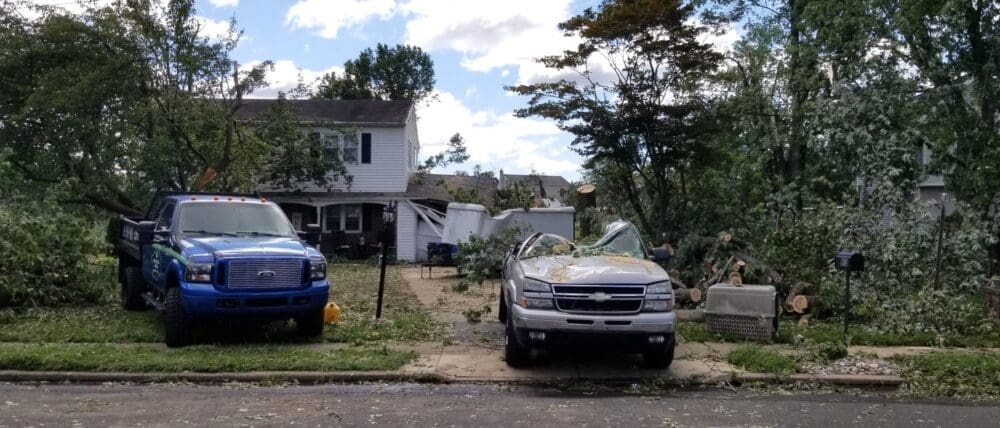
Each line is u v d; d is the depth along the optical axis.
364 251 26.23
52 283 11.94
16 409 6.13
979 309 10.68
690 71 14.69
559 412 6.28
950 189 14.20
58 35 18.41
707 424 5.93
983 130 13.78
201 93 19.12
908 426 5.96
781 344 9.34
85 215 20.05
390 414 6.15
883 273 11.46
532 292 7.54
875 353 8.77
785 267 11.88
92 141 18.94
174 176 20.03
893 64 14.12
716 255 12.62
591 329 7.30
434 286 16.61
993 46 13.48
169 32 18.44
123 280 12.01
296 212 26.59
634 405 6.59
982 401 6.88
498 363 8.16
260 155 21.97
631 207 17.23
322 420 5.91
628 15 13.80
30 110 17.89
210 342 9.13
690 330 10.06
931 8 13.24
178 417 5.93
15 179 17.06
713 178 16.61
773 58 18.11
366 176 26.42
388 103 28.02
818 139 14.55
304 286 8.88
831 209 12.49
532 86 14.63
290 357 7.98
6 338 9.00
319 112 26.77
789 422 6.04
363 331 9.87
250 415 6.03
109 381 7.29
